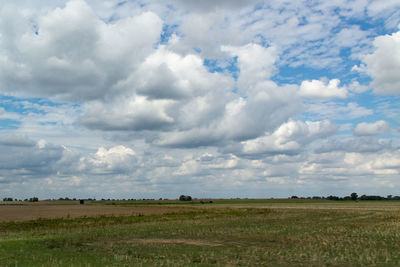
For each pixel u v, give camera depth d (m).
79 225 50.91
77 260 22.72
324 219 60.31
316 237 35.19
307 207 123.06
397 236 35.28
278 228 44.50
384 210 93.19
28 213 83.12
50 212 88.12
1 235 38.94
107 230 42.94
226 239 34.22
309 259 23.55
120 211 93.00
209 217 67.88
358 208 109.94
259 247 28.92
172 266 21.06
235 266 21.30
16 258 23.08
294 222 54.12
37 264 21.14
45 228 47.66
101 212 88.00
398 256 24.52
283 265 21.70
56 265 20.77
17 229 46.88
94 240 33.69
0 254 24.42
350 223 51.75
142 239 34.44
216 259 23.50
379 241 32.00
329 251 26.78
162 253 26.00
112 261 22.44
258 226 47.47
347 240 32.69
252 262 22.59
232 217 67.44
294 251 26.75
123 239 34.44
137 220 60.41
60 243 31.14
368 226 46.44
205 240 33.53
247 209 101.25
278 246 29.50
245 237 35.66
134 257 24.25
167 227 46.53
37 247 28.34
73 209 105.62
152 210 98.81
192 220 59.81
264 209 100.50
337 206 133.88
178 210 97.88
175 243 31.56
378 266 21.42
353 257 24.20
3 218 65.94
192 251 26.89
